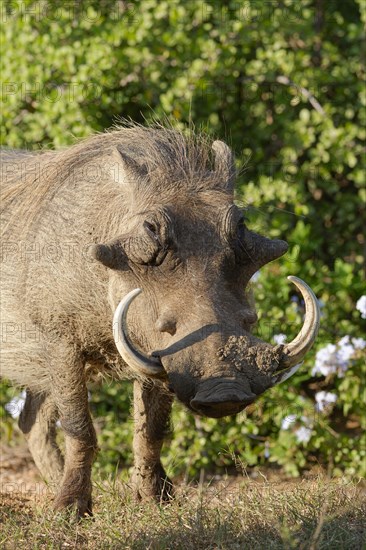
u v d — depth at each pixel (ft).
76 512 50.90
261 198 77.82
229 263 43.80
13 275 55.01
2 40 78.79
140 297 44.21
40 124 77.56
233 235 44.09
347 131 80.38
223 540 43.70
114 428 72.49
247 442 68.80
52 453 62.95
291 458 67.82
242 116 84.12
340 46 88.28
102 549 44.83
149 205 46.09
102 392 73.67
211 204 45.34
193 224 44.27
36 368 56.54
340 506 47.73
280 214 79.61
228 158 49.11
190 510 48.03
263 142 85.10
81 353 52.49
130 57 78.38
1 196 58.44
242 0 80.38
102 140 55.42
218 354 40.42
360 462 66.59
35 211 54.60
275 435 69.72
